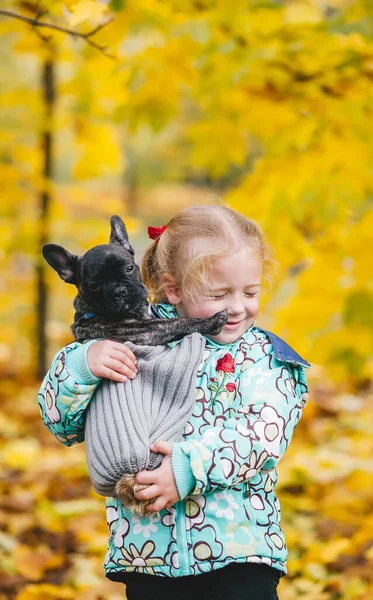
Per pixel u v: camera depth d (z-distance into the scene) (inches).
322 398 419.5
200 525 127.2
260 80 250.1
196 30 255.9
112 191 874.8
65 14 222.7
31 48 327.3
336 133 264.7
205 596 130.6
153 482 122.0
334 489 287.1
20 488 295.1
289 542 246.1
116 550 133.1
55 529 256.7
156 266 153.2
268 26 259.0
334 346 291.3
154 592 133.0
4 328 527.5
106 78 333.1
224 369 134.2
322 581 219.5
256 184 277.3
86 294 139.4
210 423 131.2
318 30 252.4
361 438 362.3
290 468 298.0
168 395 130.3
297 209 253.6
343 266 286.0
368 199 277.9
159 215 889.5
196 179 900.6
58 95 421.4
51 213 418.9
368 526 243.9
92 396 134.0
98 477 127.4
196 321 136.0
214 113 278.5
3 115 422.9
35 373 451.2
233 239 138.6
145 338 136.6
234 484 125.0
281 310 298.8
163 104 291.1
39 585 222.4
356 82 251.9
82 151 424.8
